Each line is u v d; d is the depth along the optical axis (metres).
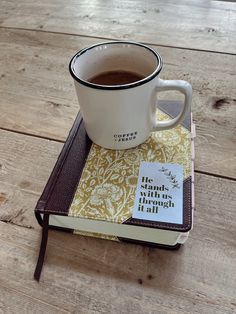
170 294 0.36
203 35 0.76
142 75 0.44
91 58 0.43
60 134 0.55
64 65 0.71
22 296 0.36
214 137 0.52
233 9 0.85
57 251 0.40
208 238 0.40
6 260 0.40
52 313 0.35
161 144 0.47
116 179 0.42
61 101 0.62
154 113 0.44
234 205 0.43
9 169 0.50
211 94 0.60
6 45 0.78
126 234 0.39
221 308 0.34
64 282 0.37
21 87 0.66
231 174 0.47
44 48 0.76
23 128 0.57
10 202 0.46
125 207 0.39
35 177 0.49
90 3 0.94
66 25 0.84
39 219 0.41
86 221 0.39
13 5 0.95
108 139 0.44
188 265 0.38
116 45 0.44
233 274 0.37
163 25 0.81
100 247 0.40
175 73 0.66
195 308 0.34
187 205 0.39
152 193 0.40
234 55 0.69
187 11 0.86
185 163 0.44
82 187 0.42
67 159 0.46
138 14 0.87
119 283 0.37
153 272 0.38
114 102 0.39
